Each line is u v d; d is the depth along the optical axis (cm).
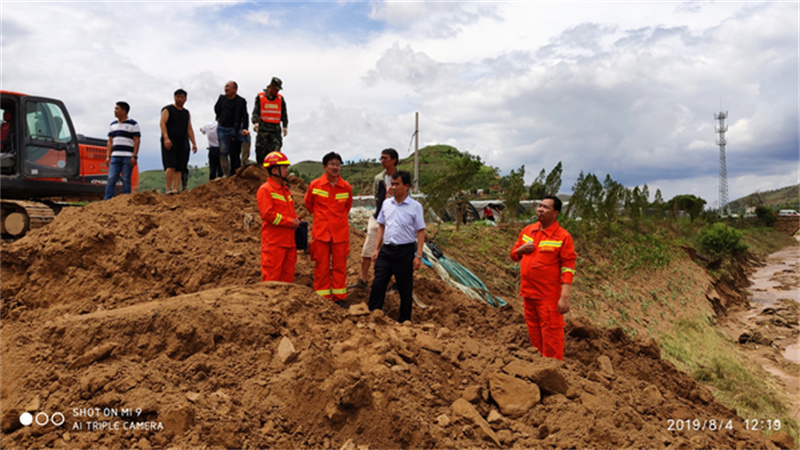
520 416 464
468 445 405
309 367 433
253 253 805
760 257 4788
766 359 1584
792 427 1005
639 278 1950
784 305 2494
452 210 1912
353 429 393
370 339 522
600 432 431
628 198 2814
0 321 660
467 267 1337
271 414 398
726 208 7306
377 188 766
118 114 1046
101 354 439
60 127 1204
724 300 2481
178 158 1070
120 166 1055
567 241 624
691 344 1498
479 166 1576
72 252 739
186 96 1073
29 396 403
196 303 499
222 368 444
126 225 796
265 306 529
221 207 934
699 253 3134
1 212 1138
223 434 368
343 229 703
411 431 392
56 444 356
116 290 714
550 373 490
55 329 477
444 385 484
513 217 1928
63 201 1266
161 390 408
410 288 682
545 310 628
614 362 729
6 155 1124
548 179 2172
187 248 780
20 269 746
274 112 1049
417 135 2719
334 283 702
